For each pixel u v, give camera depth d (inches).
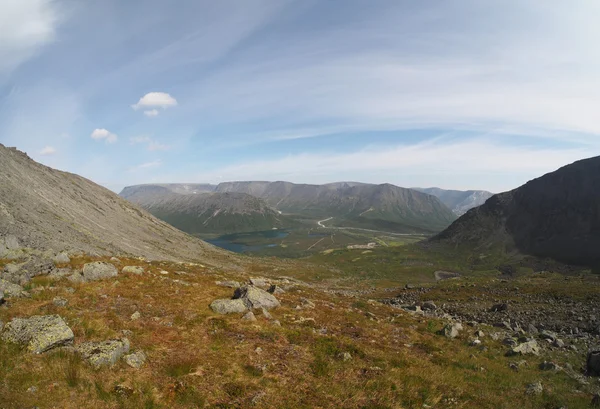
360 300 1787.6
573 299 1921.8
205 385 517.7
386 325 1106.7
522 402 607.8
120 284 1011.9
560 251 7780.5
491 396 614.5
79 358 507.5
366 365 676.7
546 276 3727.9
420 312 1601.9
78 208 3693.4
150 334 673.6
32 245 1555.1
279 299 1201.4
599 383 762.2
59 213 2807.6
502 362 863.1
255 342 712.4
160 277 1240.2
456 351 914.7
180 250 4722.0
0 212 1819.6
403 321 1239.5
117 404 432.8
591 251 7263.8
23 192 2719.0
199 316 829.8
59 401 411.8
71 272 1022.4
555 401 623.8
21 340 508.1
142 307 829.2
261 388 532.1
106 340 576.7
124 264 1432.1
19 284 842.2
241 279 1857.8
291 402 501.4
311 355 687.7
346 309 1283.2
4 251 1103.6
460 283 3393.2
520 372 789.9
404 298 2726.4
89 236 2534.5
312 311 1091.9
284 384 553.9
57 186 4178.2
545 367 846.5
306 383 567.8
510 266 7416.3
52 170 5231.3
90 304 784.3
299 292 1595.7
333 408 501.4
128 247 2955.2
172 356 595.2
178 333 705.0
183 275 1445.6
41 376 445.7
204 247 6545.3
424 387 613.0
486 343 1039.0
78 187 5103.3
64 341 536.1
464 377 706.2
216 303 922.7
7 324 539.2
